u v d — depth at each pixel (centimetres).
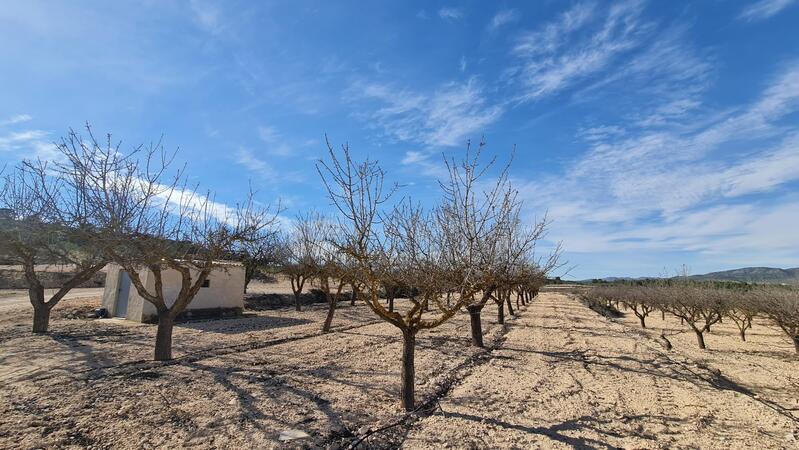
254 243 1302
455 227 830
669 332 2359
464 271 764
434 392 821
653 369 1127
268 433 596
